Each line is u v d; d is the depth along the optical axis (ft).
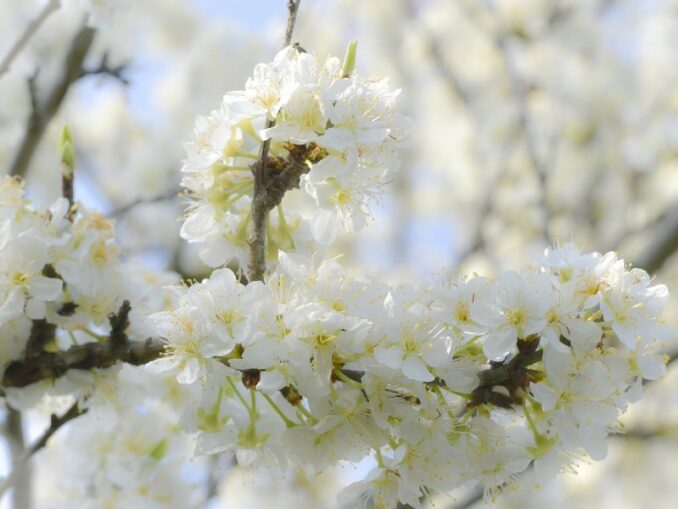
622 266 2.47
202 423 2.50
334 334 2.41
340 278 2.44
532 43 7.62
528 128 5.75
